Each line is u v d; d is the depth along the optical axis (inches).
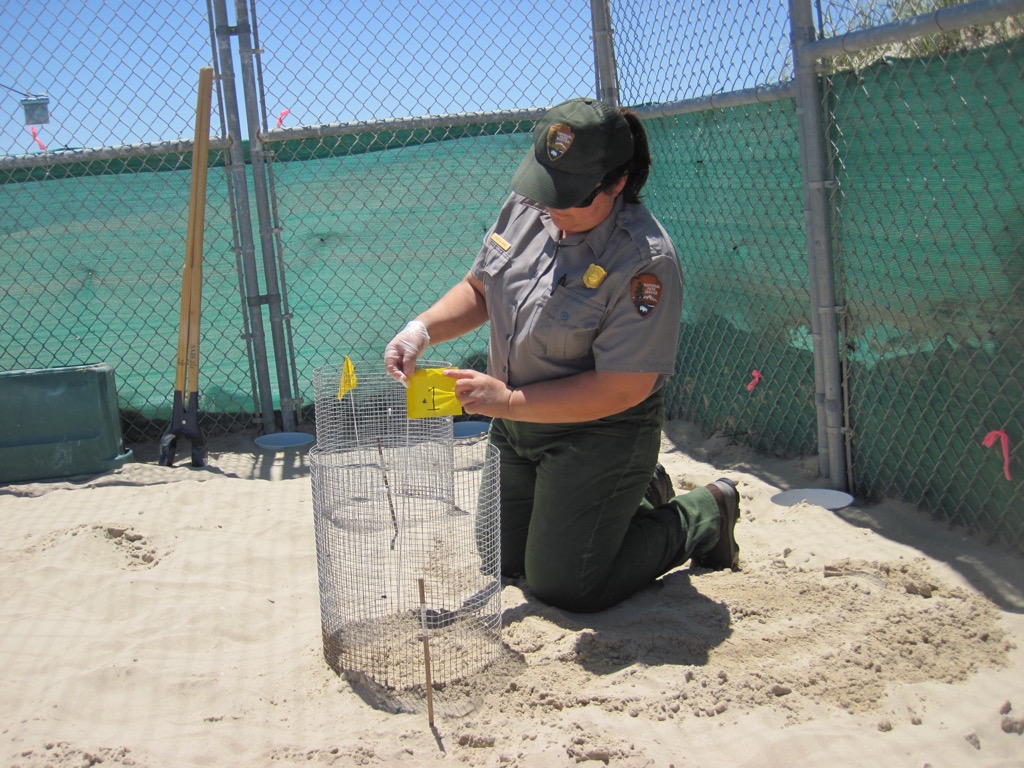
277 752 97.7
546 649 116.7
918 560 136.9
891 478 159.5
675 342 117.8
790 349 182.7
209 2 210.4
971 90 131.8
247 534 162.1
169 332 226.7
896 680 107.3
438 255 234.2
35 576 144.6
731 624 121.4
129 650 120.2
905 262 148.8
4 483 198.1
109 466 203.3
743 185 189.8
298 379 234.7
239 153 215.9
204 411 229.8
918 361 149.3
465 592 131.0
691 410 220.2
